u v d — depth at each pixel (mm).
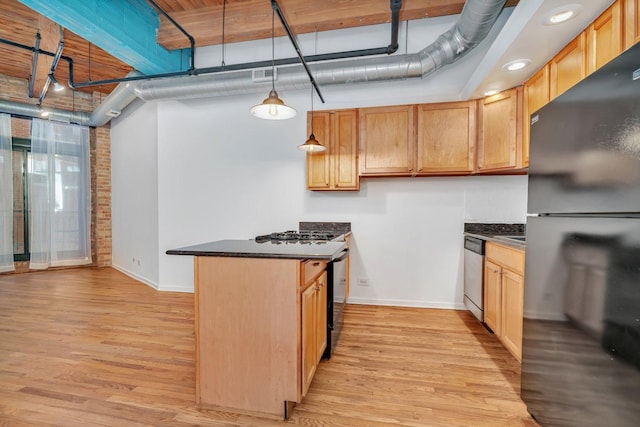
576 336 1296
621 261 1068
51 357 2326
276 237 2725
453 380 2035
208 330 1739
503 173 3227
